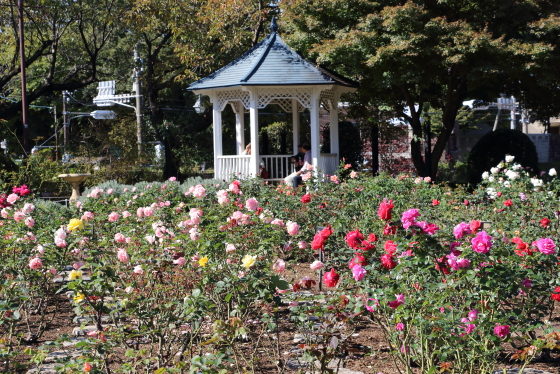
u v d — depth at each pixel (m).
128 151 21.72
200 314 3.65
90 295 3.64
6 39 24.92
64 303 6.01
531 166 18.56
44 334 5.03
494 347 3.38
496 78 15.66
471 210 8.27
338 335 3.38
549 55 14.01
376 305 3.39
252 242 4.61
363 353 4.24
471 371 3.30
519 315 3.56
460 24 14.41
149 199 8.75
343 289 4.01
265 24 20.91
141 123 23.73
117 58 25.28
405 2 15.54
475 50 13.73
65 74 31.30
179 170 22.75
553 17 14.24
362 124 20.25
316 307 3.53
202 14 19.36
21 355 4.43
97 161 22.28
